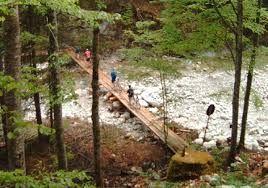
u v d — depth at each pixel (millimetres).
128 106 25719
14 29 8797
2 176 5035
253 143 20938
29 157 20938
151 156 21000
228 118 25297
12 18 8648
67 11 9875
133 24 35281
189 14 18125
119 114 26250
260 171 16469
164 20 18719
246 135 23000
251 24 17188
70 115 26422
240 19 16484
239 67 17125
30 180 5168
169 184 16516
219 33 17906
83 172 5555
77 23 34688
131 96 25688
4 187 5195
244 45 19062
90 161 20547
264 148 21062
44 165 20047
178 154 18031
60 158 16156
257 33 17094
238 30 16625
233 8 16594
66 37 35188
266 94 29234
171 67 20391
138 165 20297
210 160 17641
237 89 17453
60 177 5371
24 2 6465
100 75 31000
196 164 17062
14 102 8398
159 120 24391
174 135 22047
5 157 19953
